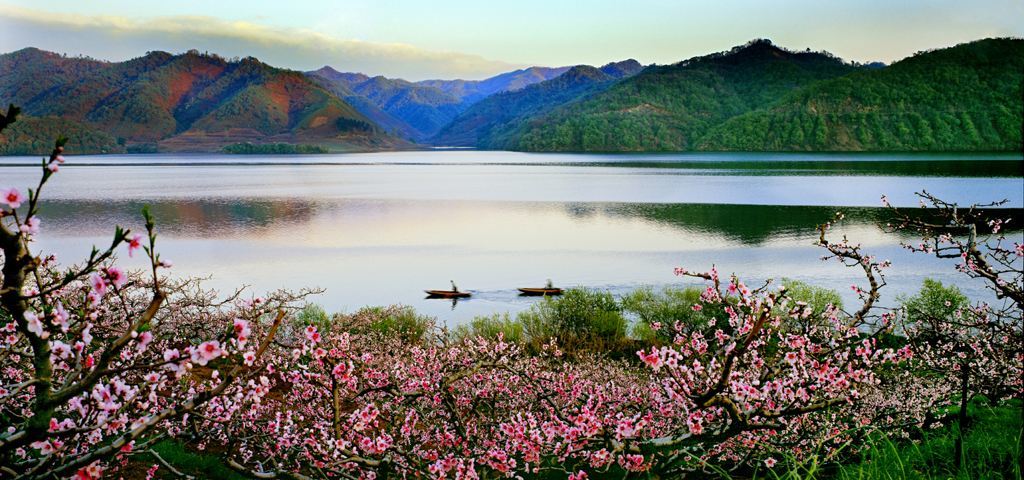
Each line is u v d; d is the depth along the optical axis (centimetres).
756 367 623
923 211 7888
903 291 3722
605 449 581
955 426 729
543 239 6562
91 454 370
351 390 825
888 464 632
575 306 2652
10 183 13762
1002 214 7375
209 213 8788
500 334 993
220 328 935
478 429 859
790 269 4681
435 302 3969
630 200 10162
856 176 14162
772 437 713
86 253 5388
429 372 970
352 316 2309
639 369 1652
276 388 1119
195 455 985
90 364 385
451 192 12012
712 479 704
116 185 13762
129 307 830
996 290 636
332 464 591
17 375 608
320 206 9719
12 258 323
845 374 561
